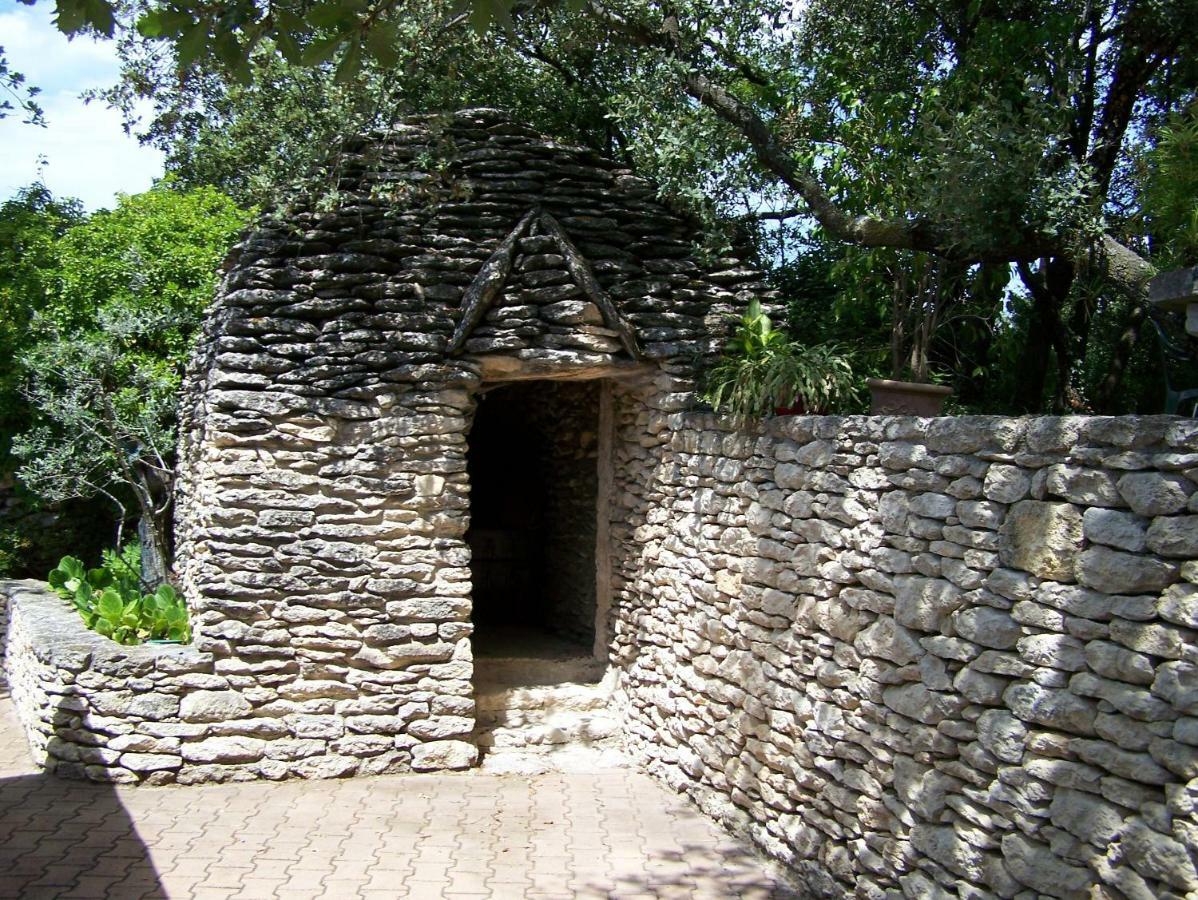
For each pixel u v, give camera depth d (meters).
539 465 10.91
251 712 7.52
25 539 13.10
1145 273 6.25
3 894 5.48
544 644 9.99
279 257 7.80
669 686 7.57
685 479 7.42
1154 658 3.53
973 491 4.45
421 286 7.80
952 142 6.47
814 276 9.92
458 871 5.96
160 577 11.31
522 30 10.02
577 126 10.90
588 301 7.79
